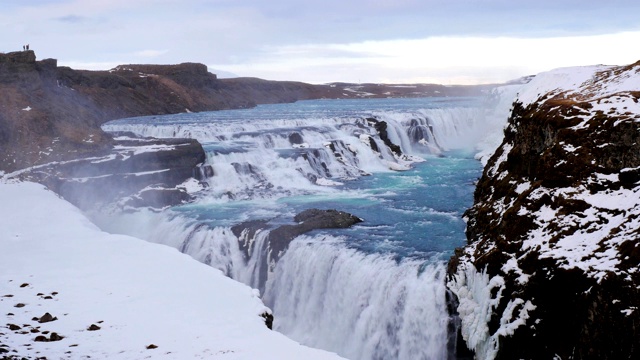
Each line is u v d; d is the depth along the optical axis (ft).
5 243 61.77
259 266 73.41
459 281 52.60
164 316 39.45
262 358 32.17
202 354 32.60
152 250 58.39
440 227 74.18
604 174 50.34
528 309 44.06
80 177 95.30
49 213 75.92
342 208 87.04
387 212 83.76
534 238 48.52
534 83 88.22
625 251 40.68
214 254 76.33
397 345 56.49
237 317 39.73
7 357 30.17
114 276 49.14
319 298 64.90
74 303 41.73
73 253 57.31
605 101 57.93
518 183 60.95
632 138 50.42
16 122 106.22
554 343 42.09
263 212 86.43
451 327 53.57
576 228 46.57
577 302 40.91
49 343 33.24
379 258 61.62
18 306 40.22
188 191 98.53
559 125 57.52
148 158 99.45
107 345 33.55
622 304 38.06
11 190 87.25
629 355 36.83
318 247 66.80
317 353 33.27
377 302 58.65
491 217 60.49
